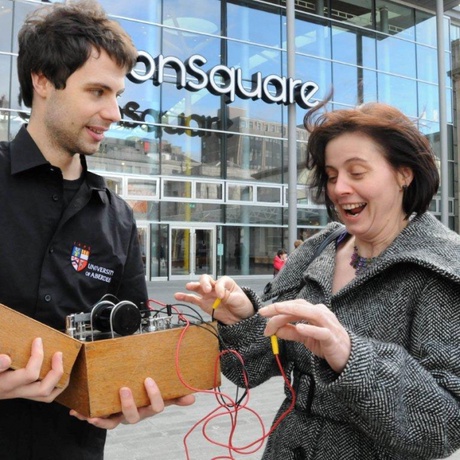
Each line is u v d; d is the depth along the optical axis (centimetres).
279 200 1789
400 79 2011
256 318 151
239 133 1720
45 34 147
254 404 499
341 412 130
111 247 173
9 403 152
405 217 142
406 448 110
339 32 1891
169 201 1628
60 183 162
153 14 1598
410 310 127
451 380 112
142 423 445
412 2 2030
